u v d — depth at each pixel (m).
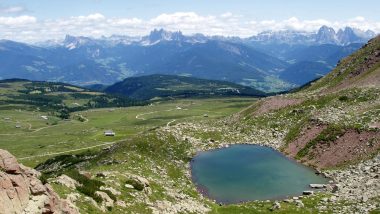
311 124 110.38
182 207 58.00
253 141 120.94
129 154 98.06
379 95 115.12
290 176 85.81
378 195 60.53
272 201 68.75
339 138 95.56
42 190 35.44
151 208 51.66
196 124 140.12
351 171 79.94
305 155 98.75
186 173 91.94
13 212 31.05
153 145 107.75
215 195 75.81
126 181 58.09
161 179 80.38
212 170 93.38
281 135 118.69
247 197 73.25
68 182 46.59
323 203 63.44
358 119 99.50
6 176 32.56
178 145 112.00
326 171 85.31
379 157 79.62
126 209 48.06
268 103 146.50
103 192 48.38
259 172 90.00
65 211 36.66
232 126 136.50
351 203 60.47
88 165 107.56
